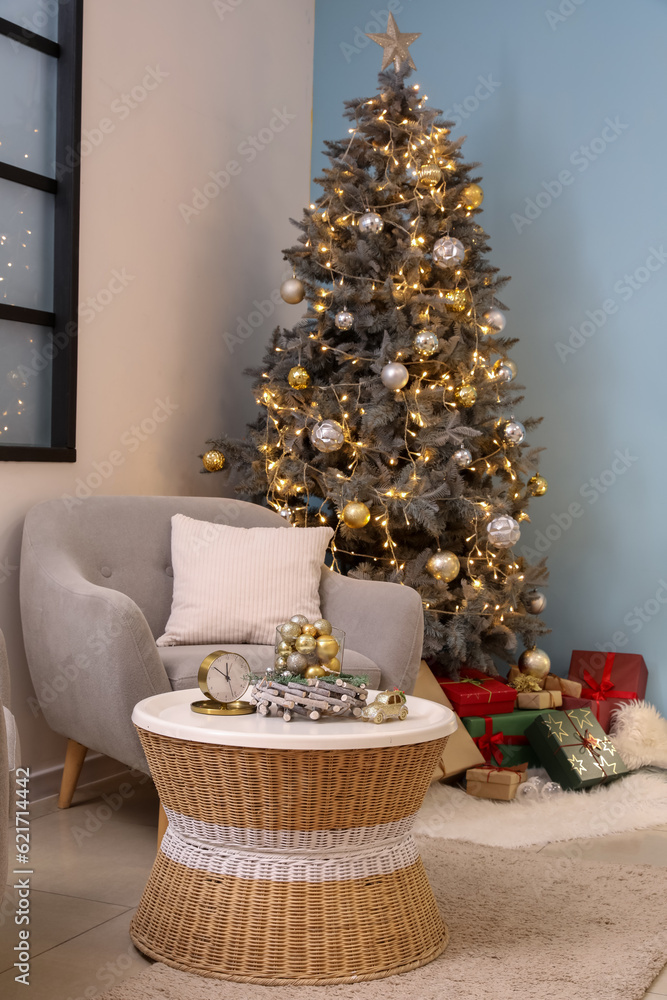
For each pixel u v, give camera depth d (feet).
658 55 11.68
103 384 9.66
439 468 10.23
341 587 8.64
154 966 5.36
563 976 5.29
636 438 11.81
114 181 9.72
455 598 10.03
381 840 5.56
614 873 7.09
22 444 8.93
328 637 6.01
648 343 11.75
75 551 8.19
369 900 5.42
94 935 5.83
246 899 5.35
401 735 5.34
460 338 10.43
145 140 10.18
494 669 10.77
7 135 8.66
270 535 8.77
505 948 5.70
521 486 11.31
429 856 7.38
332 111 13.69
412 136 10.53
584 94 12.11
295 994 5.05
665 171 11.66
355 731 5.35
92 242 9.45
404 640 7.99
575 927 6.04
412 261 10.08
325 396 10.32
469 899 6.48
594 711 10.48
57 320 9.14
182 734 5.35
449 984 5.19
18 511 8.55
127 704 6.84
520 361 12.47
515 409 12.45
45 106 9.04
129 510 8.85
